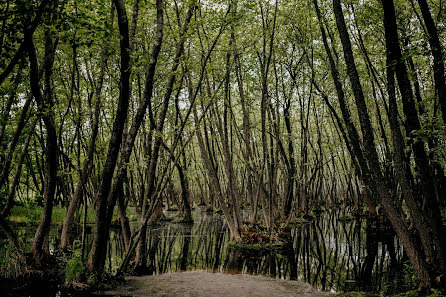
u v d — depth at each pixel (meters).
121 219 13.73
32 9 7.23
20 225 21.73
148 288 10.78
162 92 17.75
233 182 19.98
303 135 26.17
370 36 15.70
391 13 7.38
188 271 13.50
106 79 16.06
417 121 7.91
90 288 10.33
